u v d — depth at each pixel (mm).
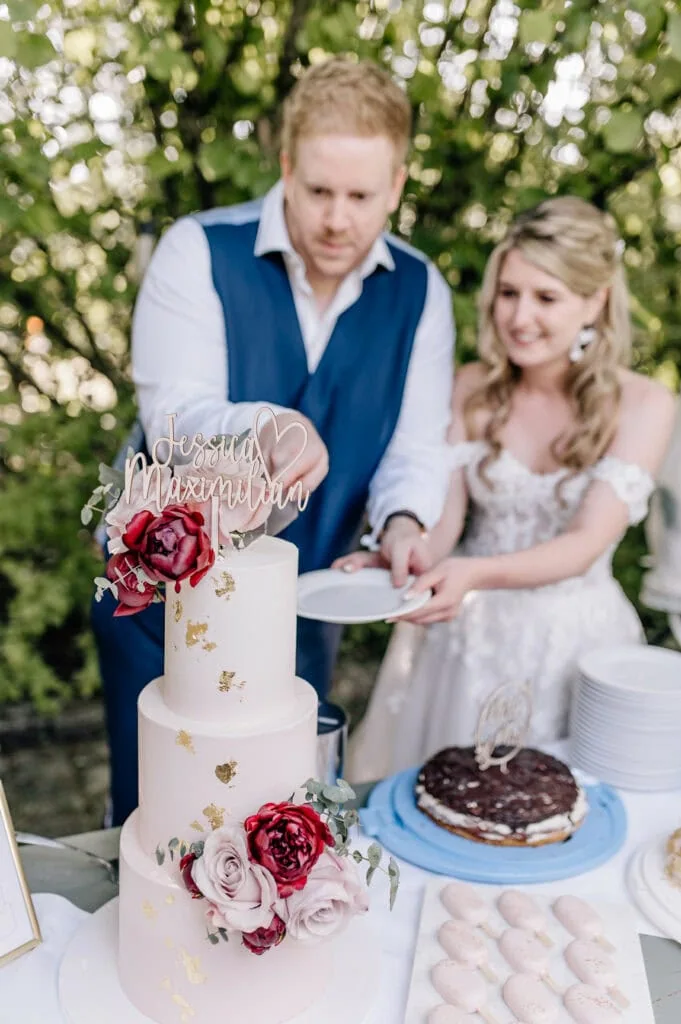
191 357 2029
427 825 1510
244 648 1059
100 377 4145
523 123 3033
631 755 1684
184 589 1054
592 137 2863
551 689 2242
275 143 3014
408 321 2215
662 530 2416
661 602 2451
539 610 2246
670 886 1354
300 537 2219
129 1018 1096
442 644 2424
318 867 1030
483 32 2885
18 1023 1095
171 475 1151
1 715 4309
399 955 1234
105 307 3947
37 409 4141
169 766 1069
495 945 1244
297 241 2035
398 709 2596
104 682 2246
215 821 1063
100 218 3531
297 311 2113
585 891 1374
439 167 3111
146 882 1070
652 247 3383
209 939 1021
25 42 2352
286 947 1064
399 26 2932
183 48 2916
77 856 1457
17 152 2793
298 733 1097
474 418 2365
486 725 1909
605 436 2203
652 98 2666
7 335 3955
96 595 1076
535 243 2072
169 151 3102
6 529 4059
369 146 1802
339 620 1665
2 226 3160
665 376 3463
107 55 2959
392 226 3180
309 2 2816
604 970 1169
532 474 2291
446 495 2365
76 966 1187
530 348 2152
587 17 2363
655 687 1749
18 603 4074
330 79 1807
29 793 3918
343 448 2182
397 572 1933
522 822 1462
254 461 1113
